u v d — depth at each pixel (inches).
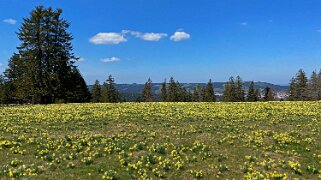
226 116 1187.3
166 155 772.6
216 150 811.4
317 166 719.7
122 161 716.7
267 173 685.9
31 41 2434.8
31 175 633.6
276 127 1022.4
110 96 4411.9
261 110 1336.1
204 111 1320.1
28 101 2974.9
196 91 5315.0
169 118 1159.0
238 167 720.3
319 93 4153.5
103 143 832.3
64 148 794.2
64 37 2544.3
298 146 838.5
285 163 738.8
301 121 1098.7
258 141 860.6
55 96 2485.2
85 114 1259.8
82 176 646.5
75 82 2615.7
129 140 872.9
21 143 820.0
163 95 4972.9
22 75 2596.0
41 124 1053.8
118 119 1138.0
